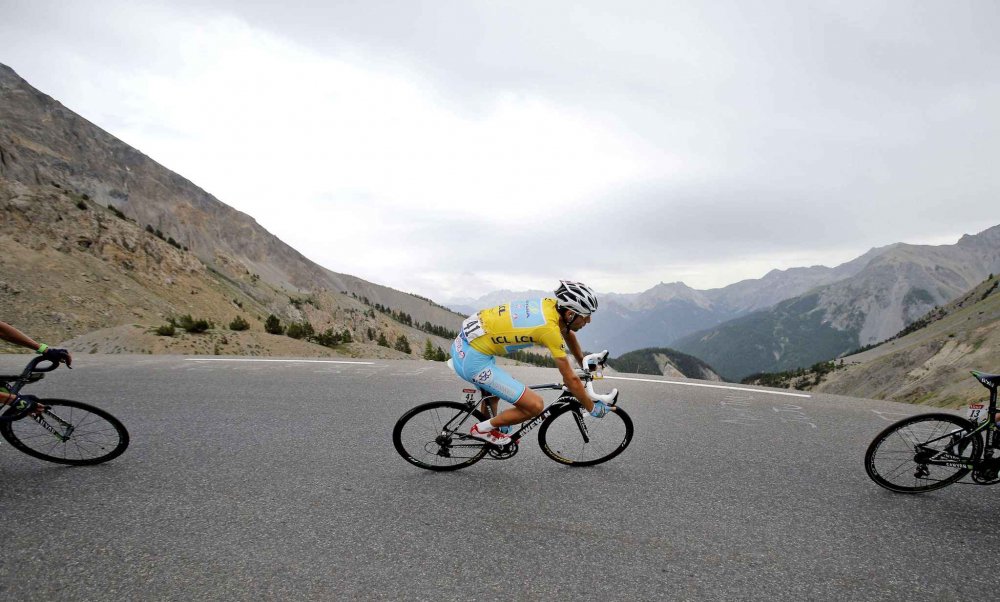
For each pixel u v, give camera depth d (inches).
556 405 183.2
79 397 277.4
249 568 116.8
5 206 3164.4
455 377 362.0
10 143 6825.8
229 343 1111.0
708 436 225.6
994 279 5767.7
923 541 136.3
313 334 1766.7
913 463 165.0
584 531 138.0
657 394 315.6
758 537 136.6
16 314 2091.5
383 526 138.2
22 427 167.5
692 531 139.1
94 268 3058.6
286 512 144.8
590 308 166.4
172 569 115.5
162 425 226.4
